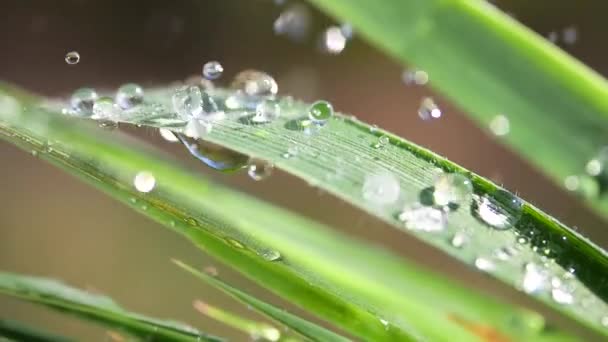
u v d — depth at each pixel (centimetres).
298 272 12
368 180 12
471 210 12
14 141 12
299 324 12
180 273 26
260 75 14
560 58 14
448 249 13
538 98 14
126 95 13
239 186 27
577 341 15
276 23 30
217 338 12
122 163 14
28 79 30
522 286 12
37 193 30
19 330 12
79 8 32
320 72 31
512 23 14
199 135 12
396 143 12
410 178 12
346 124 13
